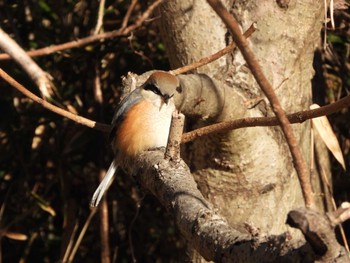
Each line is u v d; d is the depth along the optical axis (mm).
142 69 10289
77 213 10641
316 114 5328
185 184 4934
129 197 10625
